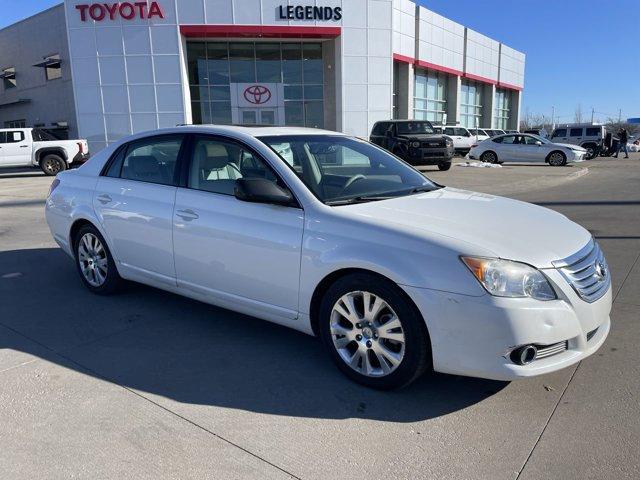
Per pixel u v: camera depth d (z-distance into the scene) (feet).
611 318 14.88
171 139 15.01
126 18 77.61
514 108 161.89
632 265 20.57
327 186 12.69
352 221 11.12
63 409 10.46
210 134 14.17
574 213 33.53
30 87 119.55
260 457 8.94
